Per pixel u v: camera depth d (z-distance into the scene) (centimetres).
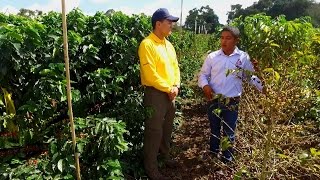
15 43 292
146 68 360
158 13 365
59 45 340
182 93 828
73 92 341
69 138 330
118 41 415
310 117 443
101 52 425
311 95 294
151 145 386
